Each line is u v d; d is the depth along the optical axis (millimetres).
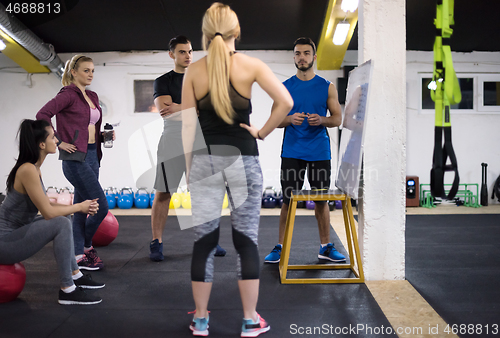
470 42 5887
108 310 2039
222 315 1963
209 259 1729
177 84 2947
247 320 1707
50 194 5680
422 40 5777
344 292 2266
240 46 6012
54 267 2863
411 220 4754
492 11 5148
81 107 2654
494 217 4930
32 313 2000
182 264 2898
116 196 6082
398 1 2361
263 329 1746
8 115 6285
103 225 3400
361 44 2439
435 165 1955
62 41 5812
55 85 6242
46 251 3338
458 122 6203
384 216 2449
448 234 3914
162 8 5066
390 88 2393
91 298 2127
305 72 2836
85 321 1903
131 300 2178
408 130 6215
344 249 3352
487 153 6234
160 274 2656
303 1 4969
